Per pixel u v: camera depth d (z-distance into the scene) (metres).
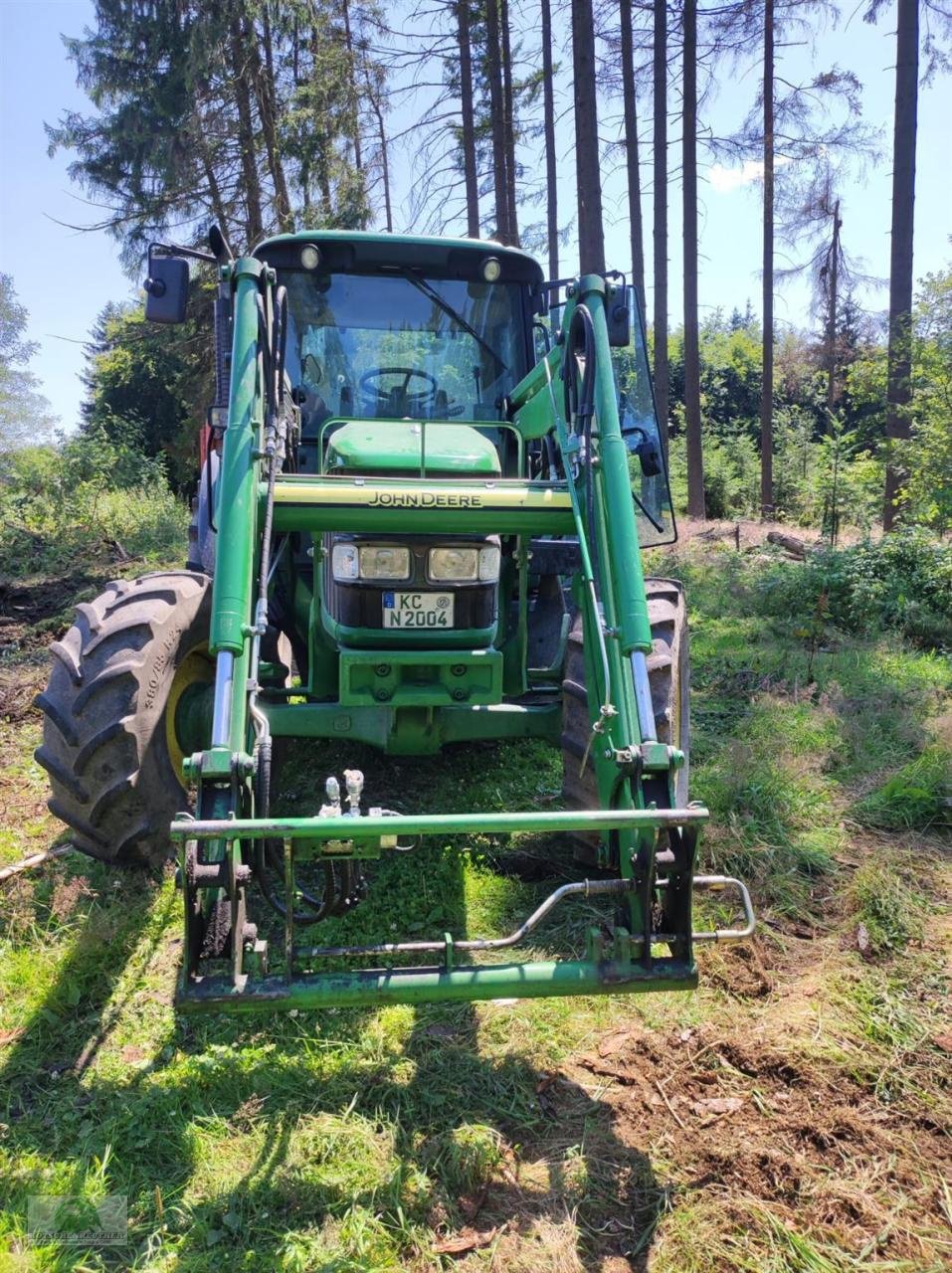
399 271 4.37
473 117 17.97
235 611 2.66
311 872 3.71
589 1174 2.30
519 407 4.29
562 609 4.41
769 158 18.73
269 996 2.22
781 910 3.54
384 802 4.33
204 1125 2.44
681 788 3.79
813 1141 2.42
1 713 5.66
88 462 15.76
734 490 23.56
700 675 6.66
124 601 3.48
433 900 3.55
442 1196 2.22
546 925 3.42
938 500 9.45
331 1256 2.06
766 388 20.27
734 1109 2.52
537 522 3.13
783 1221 2.17
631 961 2.39
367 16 17.59
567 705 3.43
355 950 2.28
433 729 3.49
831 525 11.91
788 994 3.03
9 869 3.62
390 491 3.04
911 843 4.11
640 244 18.73
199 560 4.78
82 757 3.21
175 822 2.16
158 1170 2.31
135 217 17.03
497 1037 2.80
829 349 27.98
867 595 7.98
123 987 3.01
